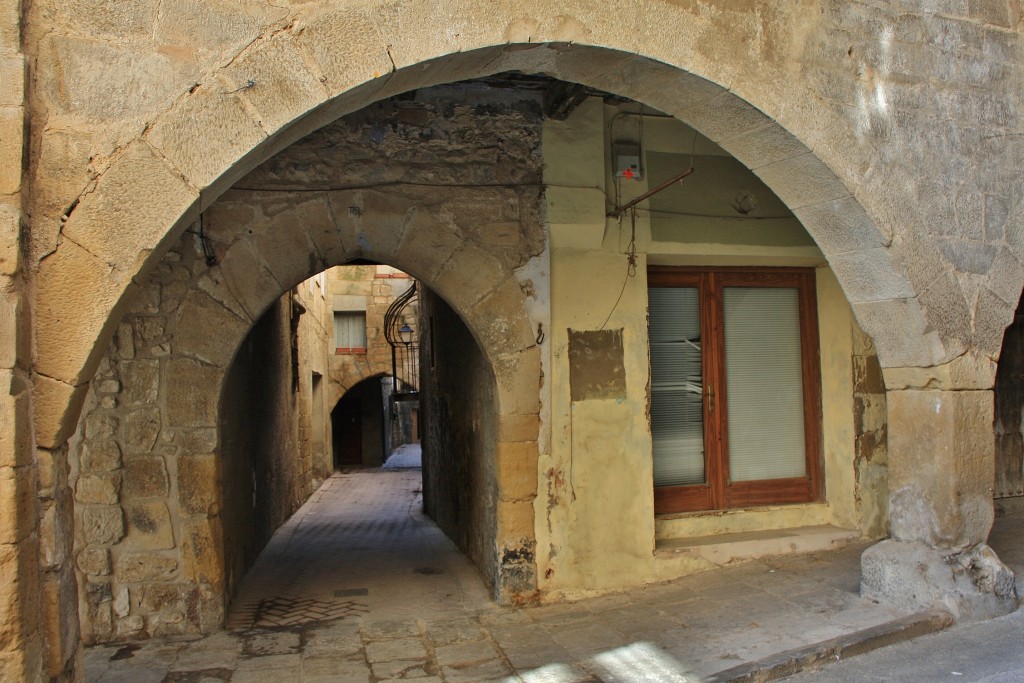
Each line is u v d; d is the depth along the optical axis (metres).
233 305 4.13
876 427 5.14
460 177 4.39
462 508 5.91
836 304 5.29
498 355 4.37
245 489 5.28
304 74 2.56
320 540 6.72
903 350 3.93
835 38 3.61
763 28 3.42
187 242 4.10
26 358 2.17
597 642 3.73
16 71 2.19
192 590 4.03
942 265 3.80
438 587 4.87
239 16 2.51
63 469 2.34
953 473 3.77
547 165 4.49
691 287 5.21
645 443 4.64
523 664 3.51
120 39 2.39
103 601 3.95
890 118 3.72
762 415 5.31
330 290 15.53
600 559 4.52
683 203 4.84
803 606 3.99
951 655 3.35
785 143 3.55
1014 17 4.12
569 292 4.55
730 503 5.20
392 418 23.05
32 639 2.11
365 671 3.49
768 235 4.98
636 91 3.45
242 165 2.56
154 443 4.02
